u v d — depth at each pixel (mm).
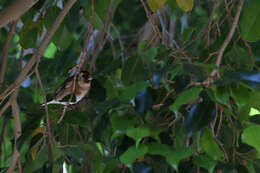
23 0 6652
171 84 5734
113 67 7707
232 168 5742
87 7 7777
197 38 7305
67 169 6629
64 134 6613
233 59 6875
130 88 5473
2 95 6285
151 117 5559
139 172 5629
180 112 5504
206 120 5176
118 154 5977
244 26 6301
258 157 6035
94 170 6270
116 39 12023
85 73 7488
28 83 9391
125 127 5520
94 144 6422
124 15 15047
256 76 5066
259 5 6230
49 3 7797
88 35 6473
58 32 7625
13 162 6531
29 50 11336
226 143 6223
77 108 7438
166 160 5230
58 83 7957
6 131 10867
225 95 5121
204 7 13016
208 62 6652
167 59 6957
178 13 9867
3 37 12578
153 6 6906
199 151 5898
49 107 6711
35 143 6000
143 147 5289
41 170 6211
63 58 7980
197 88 4941
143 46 7238
